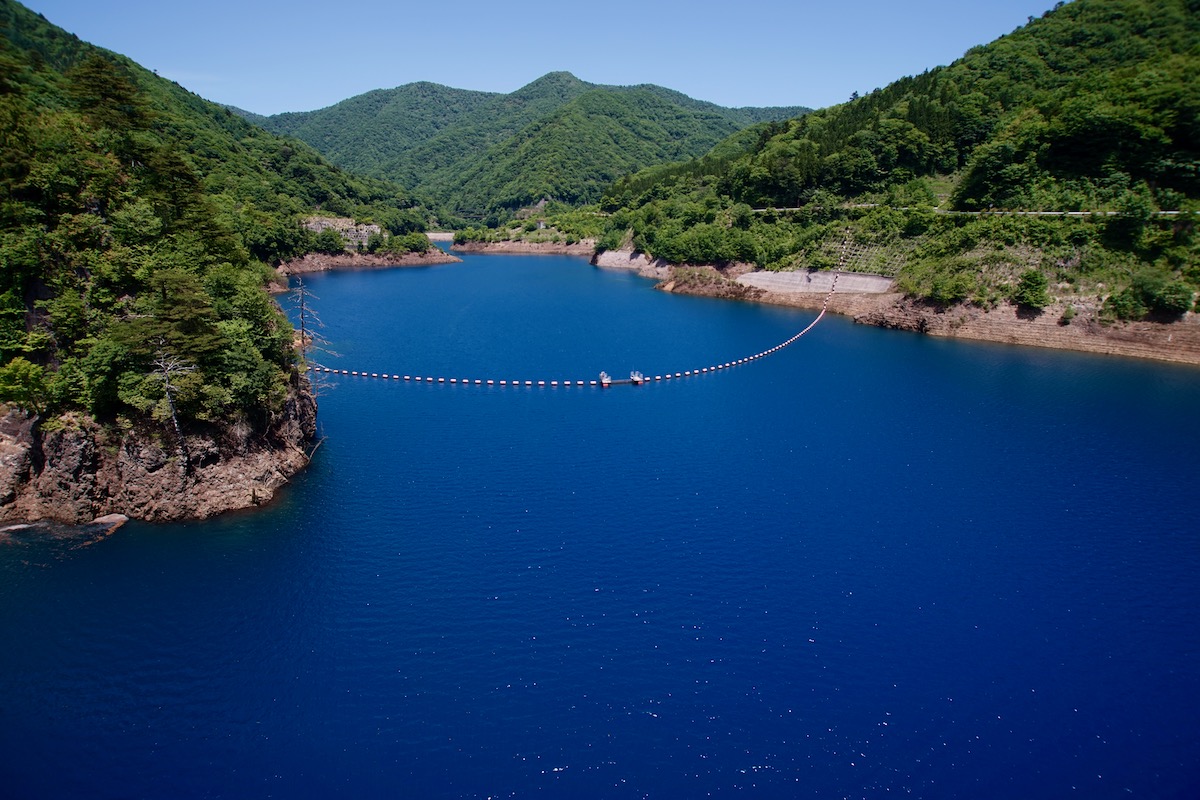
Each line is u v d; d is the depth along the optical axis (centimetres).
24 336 7150
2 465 6788
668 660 5241
